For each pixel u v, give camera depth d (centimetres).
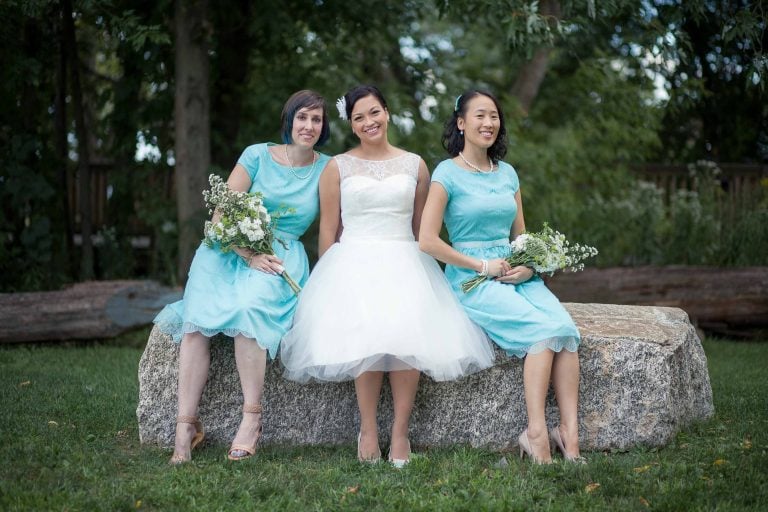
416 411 391
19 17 679
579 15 619
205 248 402
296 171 413
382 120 401
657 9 632
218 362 391
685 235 856
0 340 646
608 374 382
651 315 432
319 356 358
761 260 809
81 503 309
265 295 378
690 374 424
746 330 790
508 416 387
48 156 748
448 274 411
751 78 532
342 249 392
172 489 324
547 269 387
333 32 805
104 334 671
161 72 773
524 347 372
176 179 720
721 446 382
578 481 333
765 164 1109
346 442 396
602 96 1017
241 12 769
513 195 414
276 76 843
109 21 684
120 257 791
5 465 348
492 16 694
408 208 401
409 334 353
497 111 404
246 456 365
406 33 851
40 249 720
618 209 920
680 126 1145
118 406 463
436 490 328
